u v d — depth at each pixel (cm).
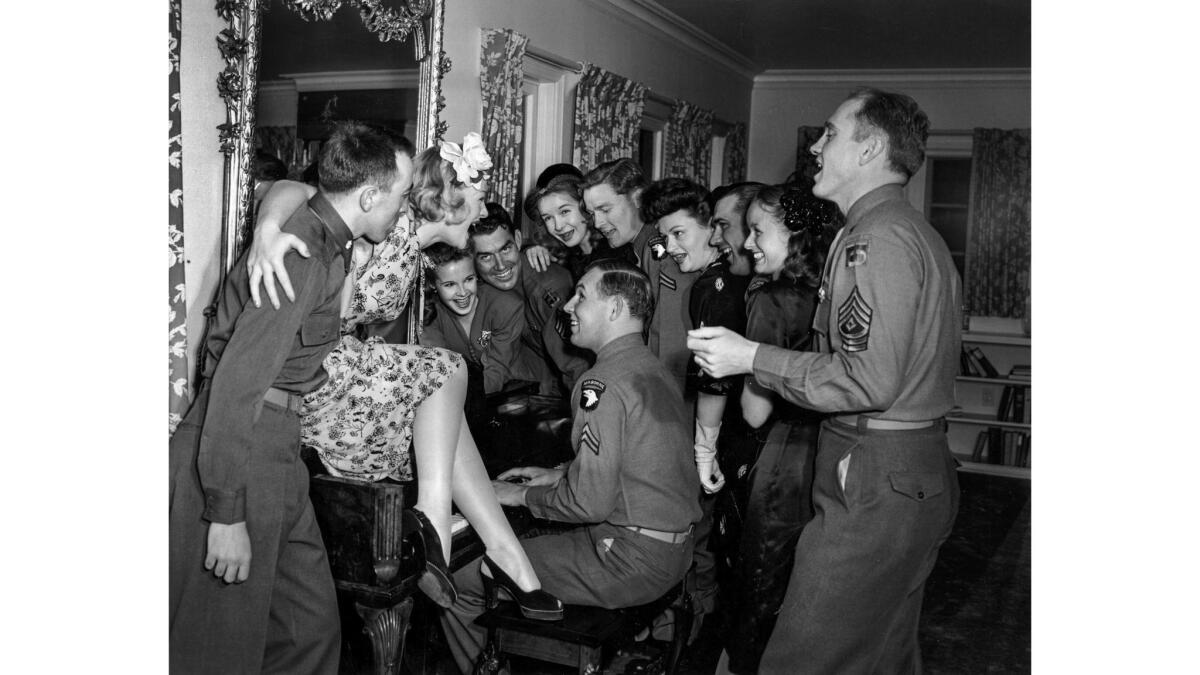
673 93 620
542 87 475
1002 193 739
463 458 246
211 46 234
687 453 261
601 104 509
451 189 251
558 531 284
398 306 256
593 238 405
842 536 220
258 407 190
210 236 238
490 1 403
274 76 244
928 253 216
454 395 242
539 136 476
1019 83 733
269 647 214
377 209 210
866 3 566
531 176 472
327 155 206
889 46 673
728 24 616
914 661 240
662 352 365
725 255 329
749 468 286
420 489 237
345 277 211
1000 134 735
